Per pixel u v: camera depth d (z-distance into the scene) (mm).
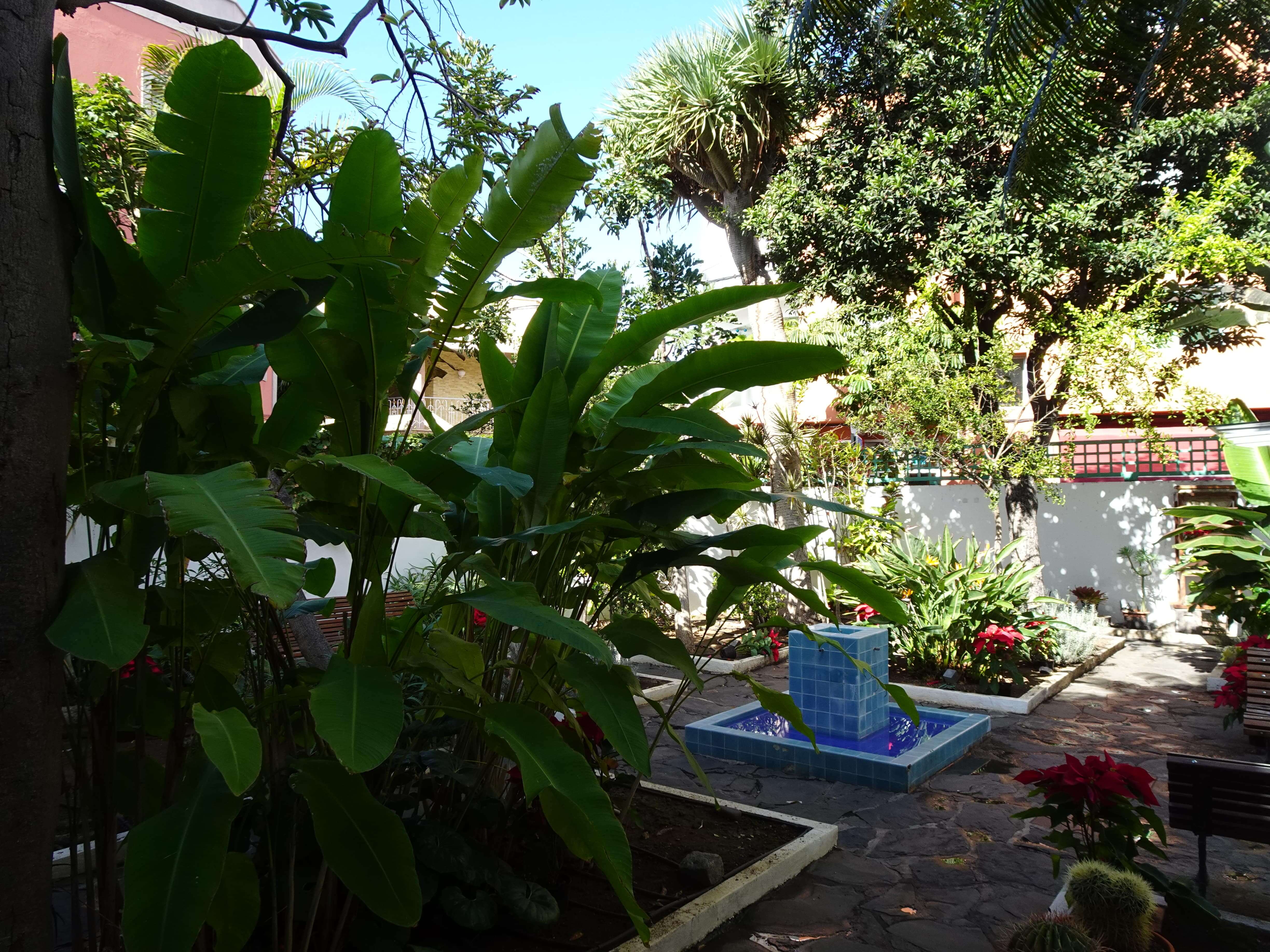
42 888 2086
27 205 2096
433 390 16125
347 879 2273
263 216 4645
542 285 3184
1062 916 3125
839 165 10891
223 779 2248
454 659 2852
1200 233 9398
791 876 4336
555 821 2707
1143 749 6898
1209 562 8914
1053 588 13414
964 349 11633
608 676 3035
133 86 10047
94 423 2789
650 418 3350
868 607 9867
